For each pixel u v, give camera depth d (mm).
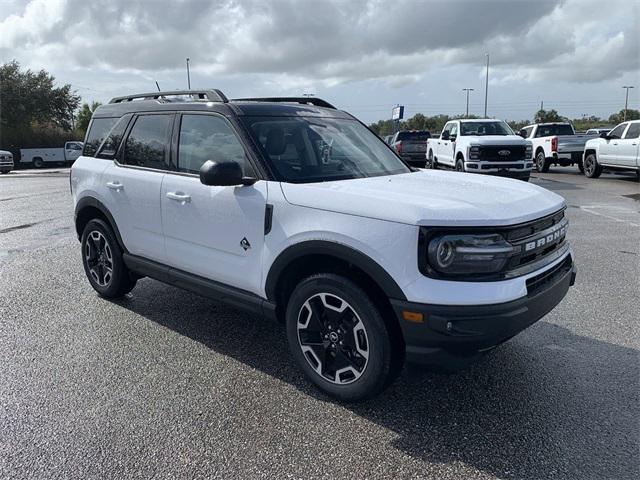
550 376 3623
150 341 4270
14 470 2662
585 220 9375
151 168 4445
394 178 3791
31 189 17156
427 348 2834
